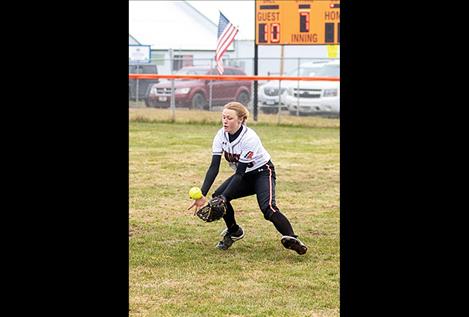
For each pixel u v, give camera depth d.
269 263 15.15
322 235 17.69
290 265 14.98
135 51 56.31
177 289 13.33
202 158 30.23
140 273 14.35
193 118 44.00
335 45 51.00
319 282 13.78
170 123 43.25
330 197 22.59
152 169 27.58
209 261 15.28
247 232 17.97
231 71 56.62
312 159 30.44
